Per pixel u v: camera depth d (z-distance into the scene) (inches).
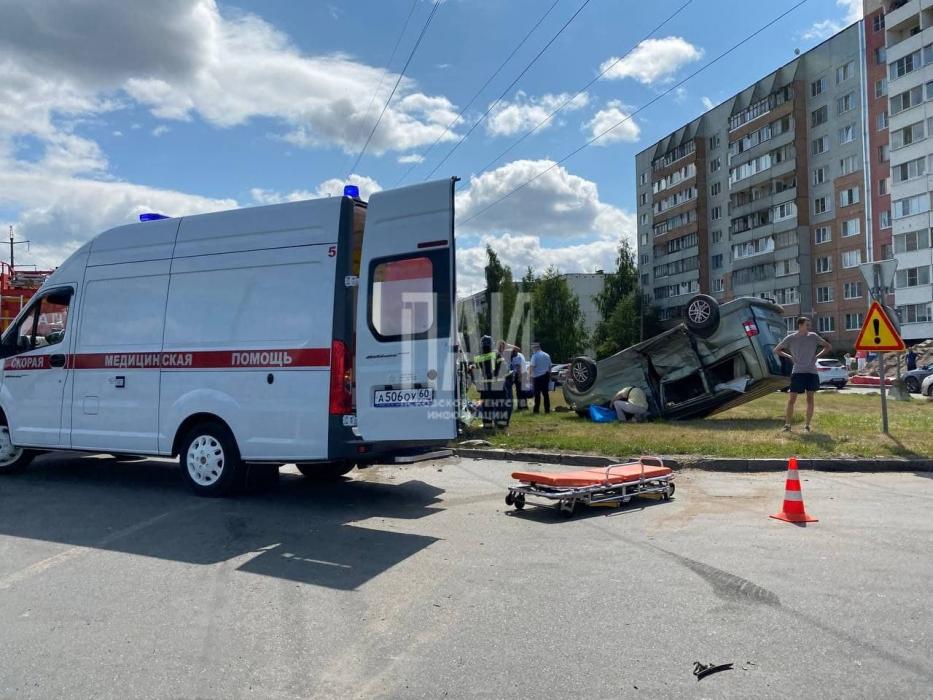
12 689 137.4
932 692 130.7
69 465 406.3
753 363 528.7
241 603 181.6
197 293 309.9
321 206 288.5
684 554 217.3
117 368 327.6
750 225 2637.8
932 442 393.4
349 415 279.0
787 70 2438.5
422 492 324.8
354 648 153.9
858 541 228.8
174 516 274.5
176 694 134.6
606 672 140.3
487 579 197.6
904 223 1985.7
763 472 358.6
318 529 255.0
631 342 2992.1
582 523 259.8
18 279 586.9
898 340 424.5
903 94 1978.3
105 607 179.8
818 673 138.4
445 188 259.1
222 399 298.4
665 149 3154.5
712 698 129.4
